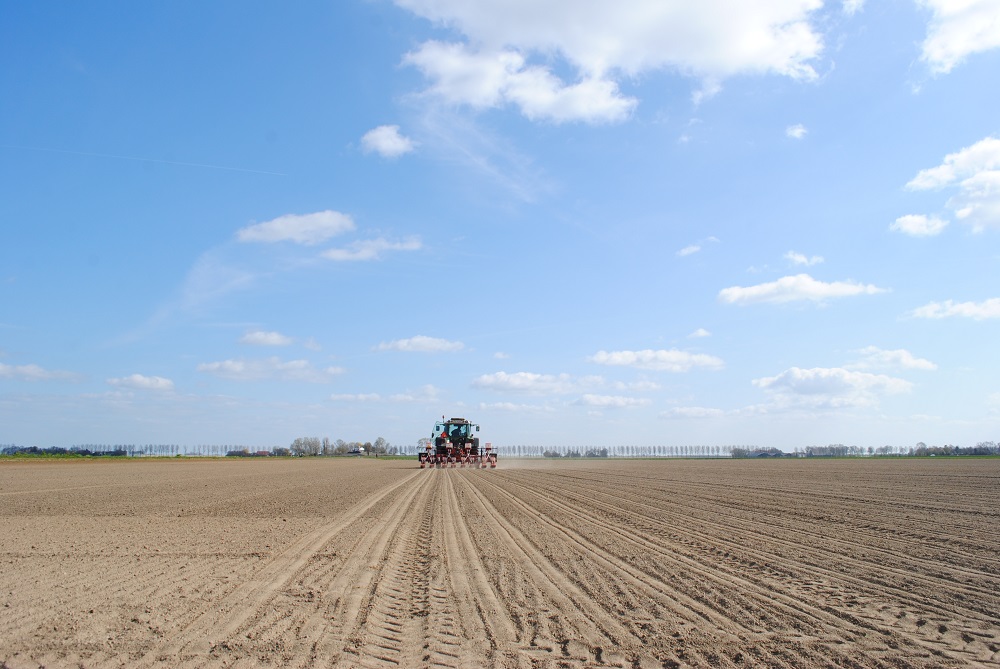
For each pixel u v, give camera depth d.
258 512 19.05
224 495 24.91
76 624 7.56
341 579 10.05
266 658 6.54
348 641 7.10
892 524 16.06
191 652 6.66
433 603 8.76
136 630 7.37
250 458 100.81
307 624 7.68
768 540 13.80
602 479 36.22
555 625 7.81
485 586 9.73
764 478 35.81
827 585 9.78
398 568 11.02
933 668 6.47
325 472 45.91
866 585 9.78
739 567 11.05
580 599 8.99
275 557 11.80
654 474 42.19
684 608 8.55
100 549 12.56
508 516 18.22
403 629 7.62
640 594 9.27
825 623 7.90
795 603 8.79
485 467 54.56
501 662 6.60
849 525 16.00
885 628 7.69
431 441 54.72
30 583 9.64
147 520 17.05
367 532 15.04
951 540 13.66
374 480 35.53
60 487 28.78
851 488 27.41
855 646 7.08
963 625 7.82
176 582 9.74
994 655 6.82
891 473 39.22
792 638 7.34
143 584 9.60
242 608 8.33
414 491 27.27
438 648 6.97
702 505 21.03
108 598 8.76
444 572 10.68
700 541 13.74
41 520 16.98
